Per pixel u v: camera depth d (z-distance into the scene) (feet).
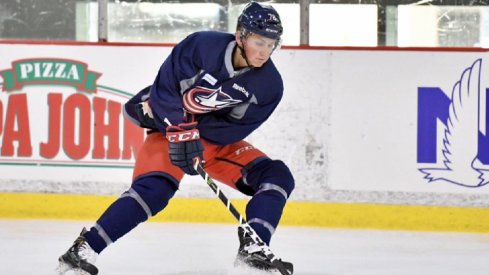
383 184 47.09
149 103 28.99
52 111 48.06
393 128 47.16
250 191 29.76
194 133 26.96
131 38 51.52
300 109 47.34
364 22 50.72
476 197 46.80
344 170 47.19
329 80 47.26
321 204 47.21
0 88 48.26
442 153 46.98
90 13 51.37
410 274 33.12
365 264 35.27
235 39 27.07
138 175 28.35
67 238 40.73
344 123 47.29
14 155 48.03
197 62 27.12
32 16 51.60
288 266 27.25
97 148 47.88
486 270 34.35
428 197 46.98
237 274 30.66
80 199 47.78
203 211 47.26
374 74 47.19
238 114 28.73
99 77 48.03
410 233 45.44
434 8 50.70
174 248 38.19
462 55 46.98
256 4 26.22
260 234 27.12
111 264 33.73
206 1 51.31
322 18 50.80
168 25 51.49
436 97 47.11
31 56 48.16
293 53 47.37
